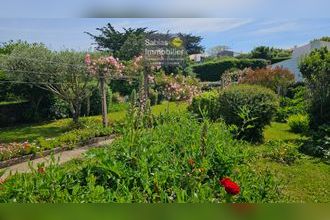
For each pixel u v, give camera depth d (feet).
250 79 77.87
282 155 30.50
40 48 59.11
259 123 39.65
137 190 8.63
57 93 57.41
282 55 130.52
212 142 12.91
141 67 58.65
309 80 46.37
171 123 17.62
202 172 10.34
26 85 62.80
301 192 22.15
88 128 47.78
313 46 94.22
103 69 54.19
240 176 11.22
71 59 57.77
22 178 8.59
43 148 35.78
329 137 35.86
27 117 63.41
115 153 11.23
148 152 11.37
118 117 62.90
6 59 57.88
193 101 49.32
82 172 10.10
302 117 46.88
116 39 104.73
